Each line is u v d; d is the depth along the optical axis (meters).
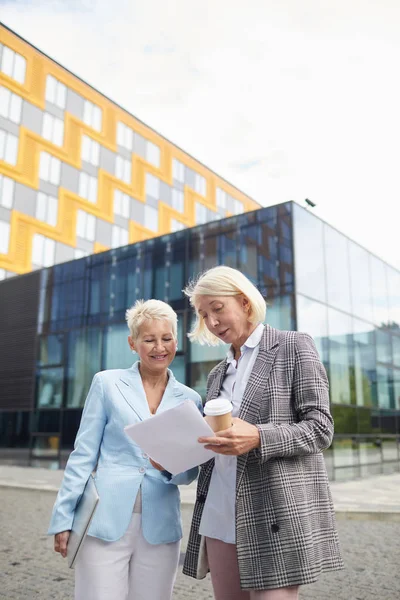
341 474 14.02
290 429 1.95
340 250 15.88
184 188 43.59
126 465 2.38
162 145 42.09
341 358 14.97
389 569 5.21
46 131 33.25
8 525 7.64
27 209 31.33
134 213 38.56
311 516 1.99
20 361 20.30
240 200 49.88
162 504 2.38
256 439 1.90
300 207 14.22
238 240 15.09
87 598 2.24
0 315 21.50
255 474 2.02
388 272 18.83
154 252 17.11
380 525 7.78
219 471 2.21
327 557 2.01
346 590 4.53
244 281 2.28
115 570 2.27
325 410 2.05
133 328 2.54
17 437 19.66
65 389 18.56
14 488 12.10
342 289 15.62
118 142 38.31
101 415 2.46
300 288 13.60
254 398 2.11
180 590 4.67
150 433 1.95
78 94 35.81
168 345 2.51
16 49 32.31
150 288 17.00
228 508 2.14
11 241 30.09
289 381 2.13
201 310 2.30
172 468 2.09
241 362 2.31
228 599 2.13
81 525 2.16
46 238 32.12
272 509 1.95
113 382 2.51
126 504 2.30
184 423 1.89
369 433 15.77
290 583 1.87
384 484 12.89
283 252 13.90
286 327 13.50
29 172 31.78
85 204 34.97
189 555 2.31
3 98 31.11
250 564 1.94
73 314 19.00
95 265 18.75
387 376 17.61
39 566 5.35
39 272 20.47
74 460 2.39
